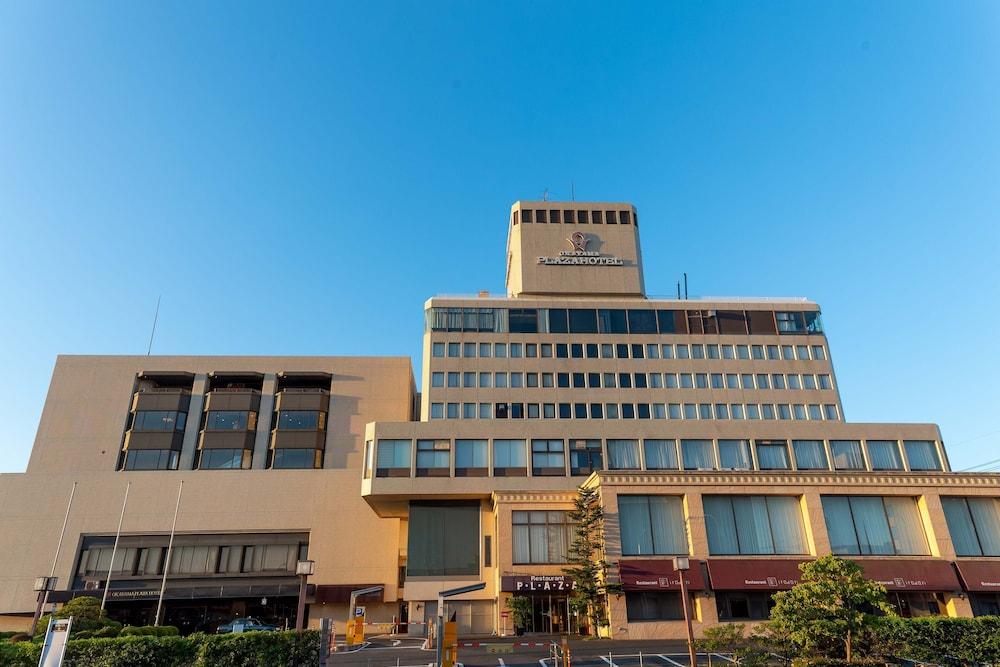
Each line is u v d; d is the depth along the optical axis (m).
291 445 64.88
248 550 60.12
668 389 57.53
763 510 39.56
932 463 53.44
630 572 37.12
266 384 68.31
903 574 37.31
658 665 27.67
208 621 58.72
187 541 59.84
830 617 24.31
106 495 60.47
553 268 66.06
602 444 54.38
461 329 58.66
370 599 57.88
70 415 65.12
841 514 39.59
